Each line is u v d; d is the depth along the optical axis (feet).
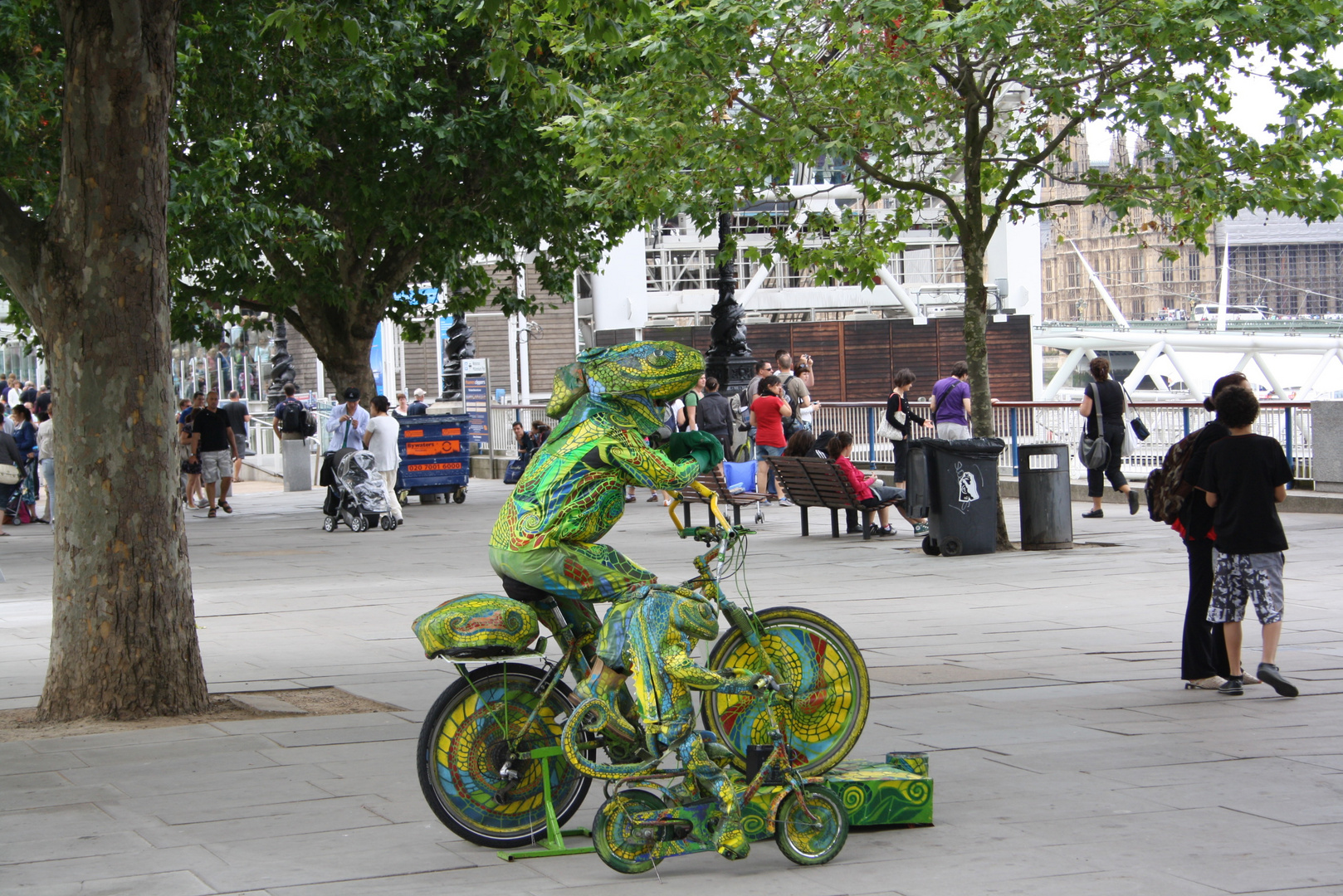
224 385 177.78
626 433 16.25
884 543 54.39
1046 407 72.95
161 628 25.68
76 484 25.49
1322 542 49.55
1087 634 33.32
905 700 25.68
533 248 82.53
